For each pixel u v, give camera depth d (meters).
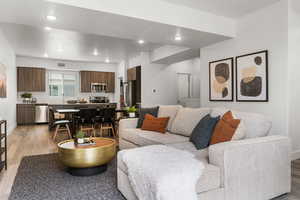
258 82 3.62
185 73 7.91
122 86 8.75
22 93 8.19
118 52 7.06
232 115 2.39
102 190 2.24
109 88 9.58
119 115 7.49
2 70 4.77
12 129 6.35
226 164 1.70
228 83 4.18
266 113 3.53
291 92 3.28
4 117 5.01
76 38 5.36
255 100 3.67
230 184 1.72
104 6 2.85
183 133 3.08
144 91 6.97
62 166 3.02
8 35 5.08
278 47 3.36
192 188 1.54
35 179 2.53
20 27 4.53
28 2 2.55
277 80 3.37
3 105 4.92
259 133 2.16
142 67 6.98
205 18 3.73
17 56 7.84
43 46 6.18
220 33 3.91
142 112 4.03
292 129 3.29
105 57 7.95
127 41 5.62
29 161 3.26
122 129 3.89
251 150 1.84
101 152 2.61
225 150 1.69
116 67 9.73
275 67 3.40
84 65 9.18
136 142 3.28
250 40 3.79
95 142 2.97
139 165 1.72
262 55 3.56
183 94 8.02
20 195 2.12
